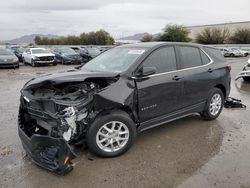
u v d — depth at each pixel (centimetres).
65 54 2281
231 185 321
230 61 2686
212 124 538
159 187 320
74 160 383
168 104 458
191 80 490
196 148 423
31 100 377
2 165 373
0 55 1889
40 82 377
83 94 362
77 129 368
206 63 538
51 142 334
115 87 383
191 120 561
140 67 421
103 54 522
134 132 405
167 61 464
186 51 505
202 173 348
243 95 846
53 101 355
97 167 365
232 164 371
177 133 487
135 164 373
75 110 348
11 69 1845
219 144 439
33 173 352
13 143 447
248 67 1084
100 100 364
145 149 420
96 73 400
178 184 325
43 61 2073
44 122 387
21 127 396
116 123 390
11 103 741
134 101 404
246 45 4903
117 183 329
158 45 462
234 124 539
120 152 396
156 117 445
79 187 321
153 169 360
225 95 586
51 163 342
